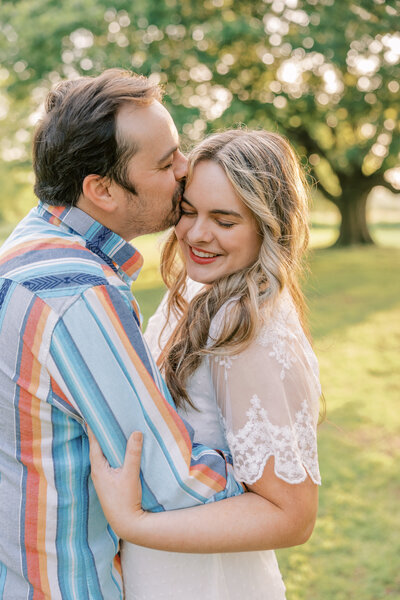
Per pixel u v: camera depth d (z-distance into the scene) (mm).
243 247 1357
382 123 13531
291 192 1391
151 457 1148
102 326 1117
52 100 1259
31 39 11305
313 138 16625
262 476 1198
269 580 1450
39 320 1112
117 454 1140
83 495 1204
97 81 1216
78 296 1113
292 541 1222
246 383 1220
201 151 1328
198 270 1401
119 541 1382
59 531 1201
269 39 11836
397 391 5406
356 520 3258
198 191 1328
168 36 11484
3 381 1169
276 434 1190
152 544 1145
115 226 1292
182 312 1653
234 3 11977
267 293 1311
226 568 1366
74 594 1211
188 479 1161
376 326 8141
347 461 3936
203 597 1313
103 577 1251
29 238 1229
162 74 11320
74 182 1227
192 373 1328
